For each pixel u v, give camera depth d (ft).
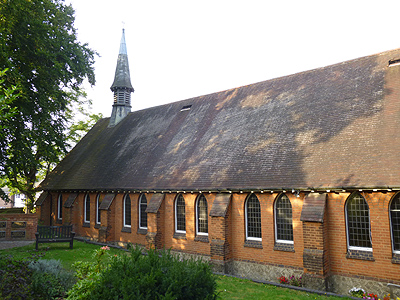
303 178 51.93
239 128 72.90
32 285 32.50
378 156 47.50
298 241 51.78
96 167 99.09
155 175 77.15
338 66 70.08
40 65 74.08
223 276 53.01
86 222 95.35
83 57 85.61
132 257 27.58
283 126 65.05
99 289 24.95
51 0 82.12
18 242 78.48
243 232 58.54
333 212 48.85
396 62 60.03
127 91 121.19
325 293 42.80
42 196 108.17
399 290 41.47
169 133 90.07
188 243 66.80
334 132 56.18
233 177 61.21
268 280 54.54
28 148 75.46
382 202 44.68
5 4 62.69
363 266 45.75
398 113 51.26
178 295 24.58
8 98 29.14
